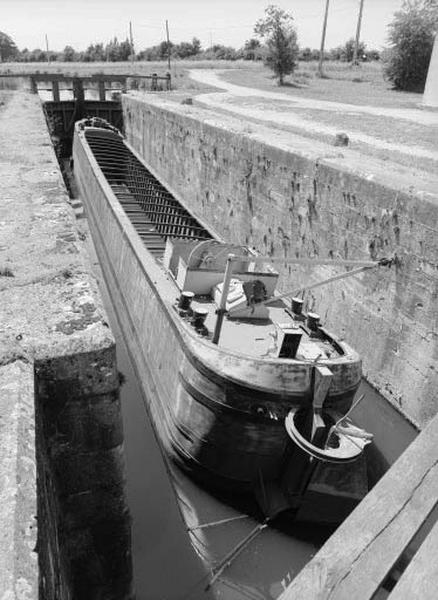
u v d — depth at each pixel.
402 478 2.83
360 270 9.87
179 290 9.92
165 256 10.87
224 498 8.42
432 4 37.62
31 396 3.75
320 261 8.60
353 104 30.62
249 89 40.97
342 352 8.38
